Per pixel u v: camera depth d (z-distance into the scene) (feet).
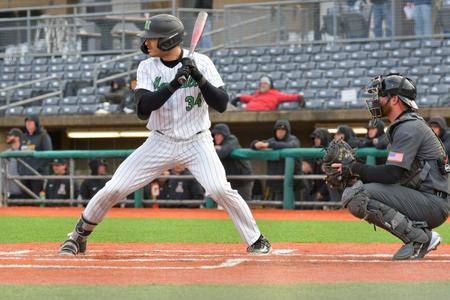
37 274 38.86
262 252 51.37
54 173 121.29
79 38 173.27
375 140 105.91
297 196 111.96
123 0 186.29
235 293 32.07
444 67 151.94
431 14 154.51
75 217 97.30
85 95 162.81
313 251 54.29
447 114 132.67
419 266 42.27
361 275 38.22
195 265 43.21
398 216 46.26
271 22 163.02
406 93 46.73
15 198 122.52
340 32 159.43
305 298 30.71
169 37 47.47
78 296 31.50
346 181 47.57
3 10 177.27
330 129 139.44
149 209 114.01
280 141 112.16
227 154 112.06
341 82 154.30
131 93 147.23
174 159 49.88
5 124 148.36
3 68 174.70
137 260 46.42
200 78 47.11
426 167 46.55
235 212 50.83
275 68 160.25
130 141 150.71
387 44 156.87
